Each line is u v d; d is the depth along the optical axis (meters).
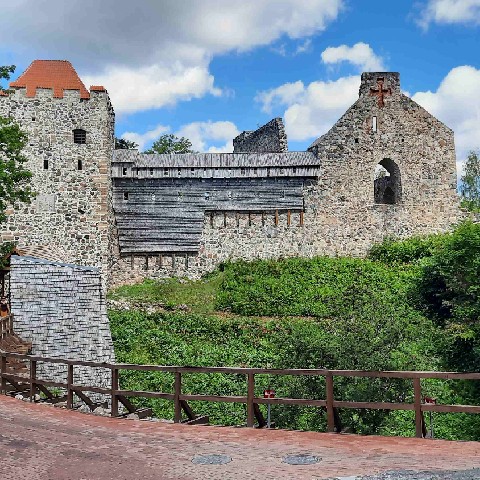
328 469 10.29
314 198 45.25
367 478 9.45
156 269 42.81
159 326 33.59
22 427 13.64
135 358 28.91
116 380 14.80
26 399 16.67
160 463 11.03
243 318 35.25
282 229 44.75
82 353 24.59
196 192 43.94
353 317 24.02
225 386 25.52
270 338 31.94
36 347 24.42
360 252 45.50
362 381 20.23
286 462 10.87
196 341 31.86
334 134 45.88
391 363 21.58
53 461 11.23
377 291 37.47
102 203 39.62
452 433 23.88
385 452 11.31
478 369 27.83
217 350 30.34
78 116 39.59
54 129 39.19
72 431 13.37
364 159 46.06
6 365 19.20
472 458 10.71
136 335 32.00
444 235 45.06
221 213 44.12
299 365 21.23
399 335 23.06
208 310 36.81
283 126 49.97
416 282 37.44
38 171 38.78
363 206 45.88
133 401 24.33
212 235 43.75
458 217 46.91
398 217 46.25
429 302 35.69
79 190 39.31
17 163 38.38
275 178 44.97
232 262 43.59
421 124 47.00
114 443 12.41
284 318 34.81
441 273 33.22
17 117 38.72
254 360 28.77
